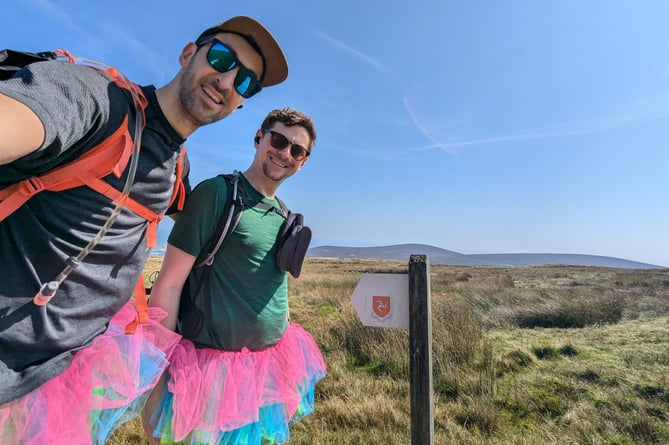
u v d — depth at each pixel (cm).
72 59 99
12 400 95
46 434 101
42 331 97
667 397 394
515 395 392
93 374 113
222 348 162
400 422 332
